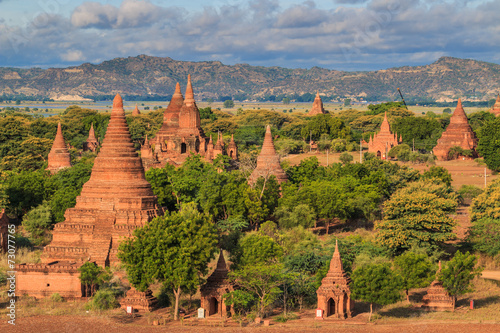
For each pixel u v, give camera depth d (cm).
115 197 9362
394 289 7044
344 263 8556
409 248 9588
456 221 9850
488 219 10075
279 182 13162
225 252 9944
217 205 11600
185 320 7025
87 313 7244
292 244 9925
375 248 9550
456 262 7462
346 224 12306
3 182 12719
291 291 7756
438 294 7550
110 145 9638
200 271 7600
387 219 10188
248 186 11994
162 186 11875
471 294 8150
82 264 7975
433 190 11625
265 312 7275
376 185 12775
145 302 7438
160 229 7369
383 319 7050
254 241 8500
